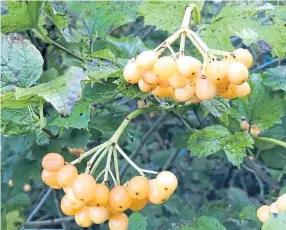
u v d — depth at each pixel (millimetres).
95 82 266
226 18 299
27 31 375
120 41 366
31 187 622
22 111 271
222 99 305
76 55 367
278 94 344
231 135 329
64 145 369
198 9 294
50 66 452
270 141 341
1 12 328
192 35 240
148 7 297
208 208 429
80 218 250
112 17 342
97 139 492
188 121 412
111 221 255
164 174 242
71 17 344
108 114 395
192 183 615
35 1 312
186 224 327
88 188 235
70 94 211
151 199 245
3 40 250
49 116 360
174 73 230
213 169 629
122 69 261
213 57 232
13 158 487
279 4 297
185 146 437
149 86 246
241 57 231
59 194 472
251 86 346
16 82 249
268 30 296
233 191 426
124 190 242
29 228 454
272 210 266
